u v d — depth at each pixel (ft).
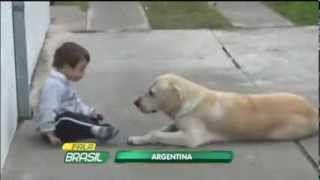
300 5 55.42
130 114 23.86
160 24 46.37
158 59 34.55
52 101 20.02
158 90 19.94
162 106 20.11
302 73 31.35
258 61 34.17
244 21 47.93
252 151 19.98
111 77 30.01
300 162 19.20
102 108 24.73
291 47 37.99
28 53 28.60
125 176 18.12
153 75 30.66
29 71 28.60
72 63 20.03
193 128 20.11
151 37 41.29
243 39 40.65
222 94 20.76
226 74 31.14
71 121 20.03
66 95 20.33
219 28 44.88
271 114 20.66
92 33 42.93
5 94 19.63
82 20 48.52
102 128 20.12
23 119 22.79
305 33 42.50
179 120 20.21
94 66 32.37
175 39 40.63
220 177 18.11
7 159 19.26
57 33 42.93
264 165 18.97
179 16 50.49
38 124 20.58
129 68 32.12
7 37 20.71
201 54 36.09
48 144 20.39
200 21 47.78
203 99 20.25
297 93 27.43
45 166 18.79
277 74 31.14
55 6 56.75
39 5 37.60
